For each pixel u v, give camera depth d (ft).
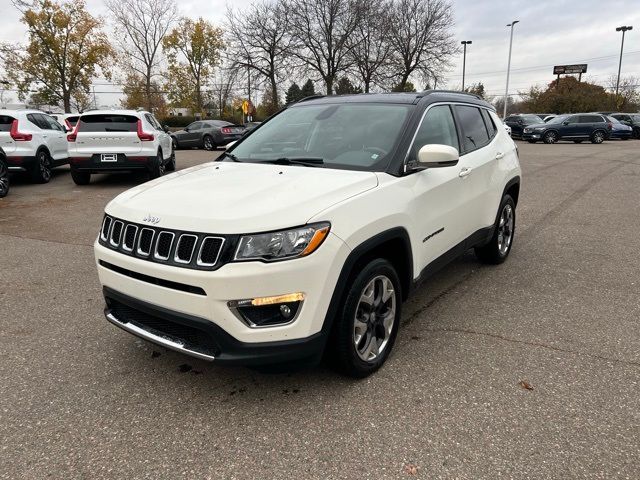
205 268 8.14
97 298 14.57
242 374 10.32
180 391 9.73
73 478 7.47
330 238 8.56
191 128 77.71
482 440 8.20
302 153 11.91
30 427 8.64
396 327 10.79
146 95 174.81
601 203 29.04
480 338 11.84
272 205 8.59
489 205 15.24
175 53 172.24
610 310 13.47
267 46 127.24
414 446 8.09
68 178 40.86
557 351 11.18
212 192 9.52
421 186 11.16
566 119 89.40
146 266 8.68
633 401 9.23
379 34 124.77
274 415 8.93
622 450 7.93
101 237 9.98
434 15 131.13
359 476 7.47
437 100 13.24
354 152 11.34
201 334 8.52
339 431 8.48
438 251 12.41
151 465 7.73
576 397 9.37
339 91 134.00
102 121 34.22
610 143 89.66
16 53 136.26
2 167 31.55
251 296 8.09
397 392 9.61
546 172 43.93
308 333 8.57
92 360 10.94
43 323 12.86
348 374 9.84
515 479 7.36
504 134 17.35
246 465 7.73
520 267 17.20
